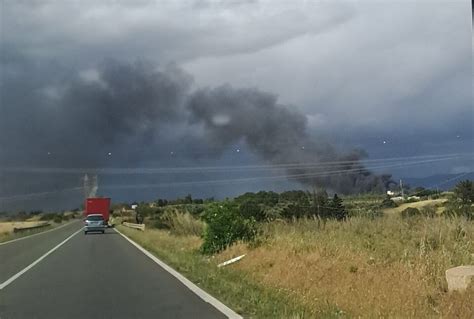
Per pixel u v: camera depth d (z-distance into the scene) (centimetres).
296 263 1697
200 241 3005
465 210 2230
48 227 8444
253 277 1695
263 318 1080
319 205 3259
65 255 2883
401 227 2031
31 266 2342
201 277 1695
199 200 6781
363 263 1523
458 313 1013
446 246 1573
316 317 1064
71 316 1177
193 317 1118
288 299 1272
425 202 3388
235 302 1261
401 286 1251
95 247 3456
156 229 5725
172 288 1541
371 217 2347
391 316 1066
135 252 2948
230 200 2614
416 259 1408
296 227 2528
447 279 1150
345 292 1342
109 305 1302
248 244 2222
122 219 9375
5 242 4569
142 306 1273
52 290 1590
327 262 1616
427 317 1035
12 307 1306
